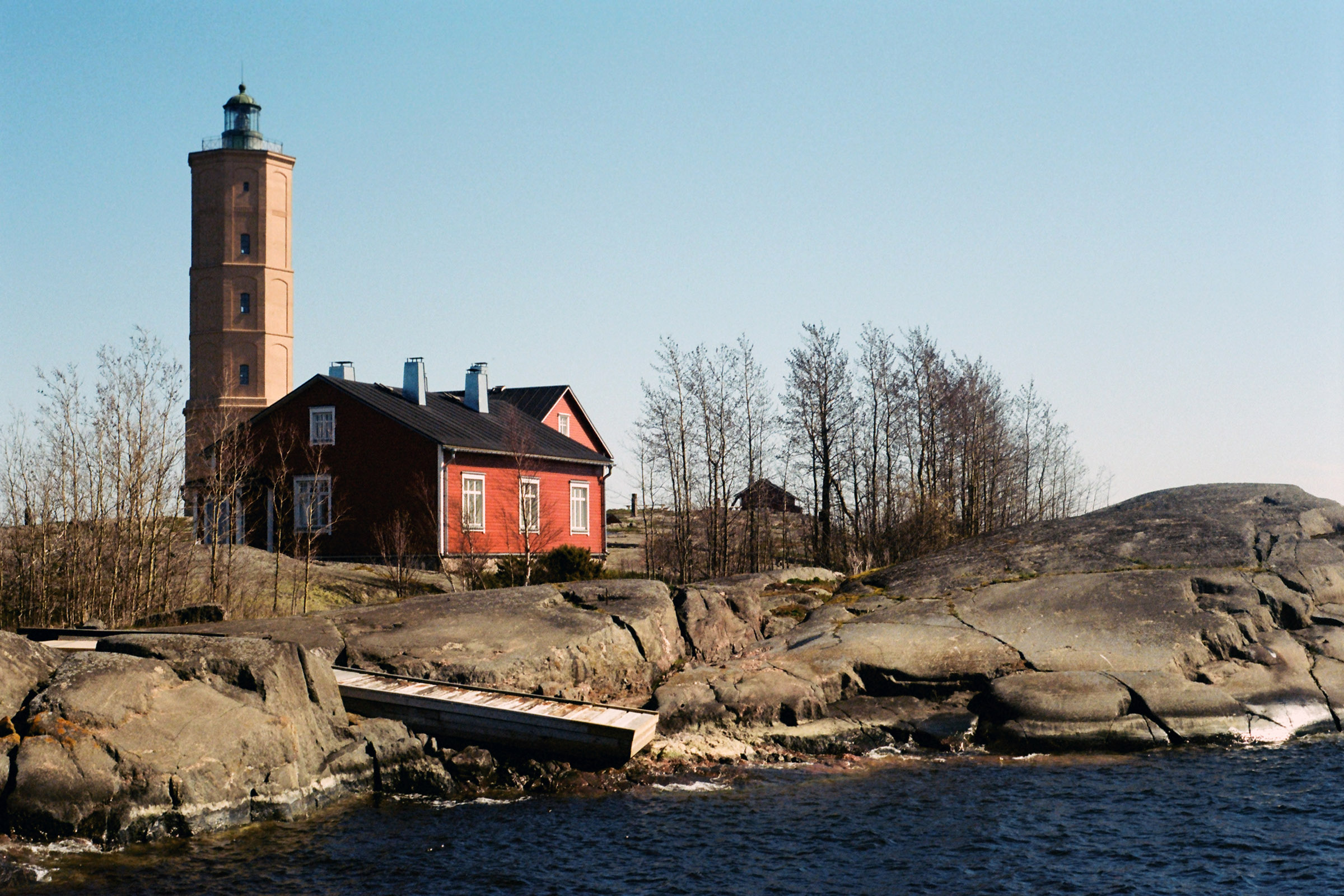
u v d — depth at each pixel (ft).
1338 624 68.03
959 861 41.32
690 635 68.95
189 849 39.78
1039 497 183.62
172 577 80.48
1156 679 61.16
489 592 69.15
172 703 42.78
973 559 82.64
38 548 74.90
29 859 36.68
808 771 53.67
